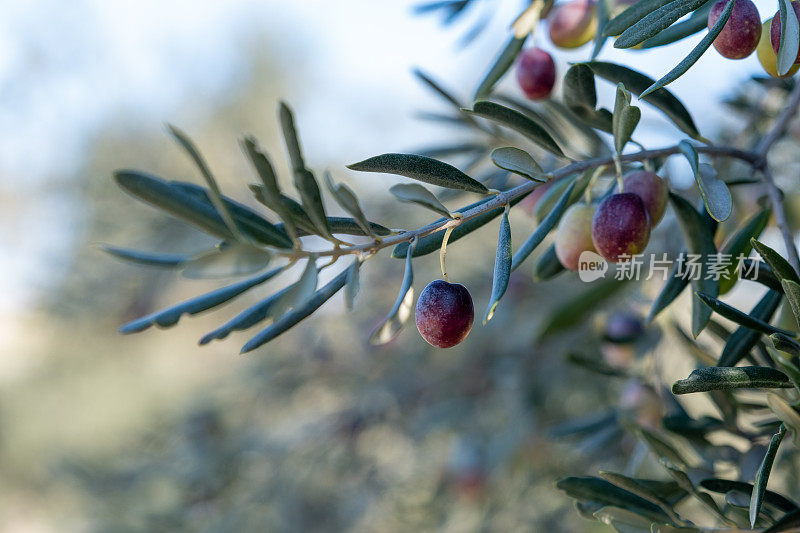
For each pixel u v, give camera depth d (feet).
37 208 7.00
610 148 2.47
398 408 5.07
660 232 2.84
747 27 1.98
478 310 4.93
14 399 11.16
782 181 2.77
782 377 1.90
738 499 2.04
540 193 2.43
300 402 5.60
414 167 1.96
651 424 2.70
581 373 4.19
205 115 7.46
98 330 7.07
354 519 5.11
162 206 1.79
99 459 5.72
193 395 5.87
